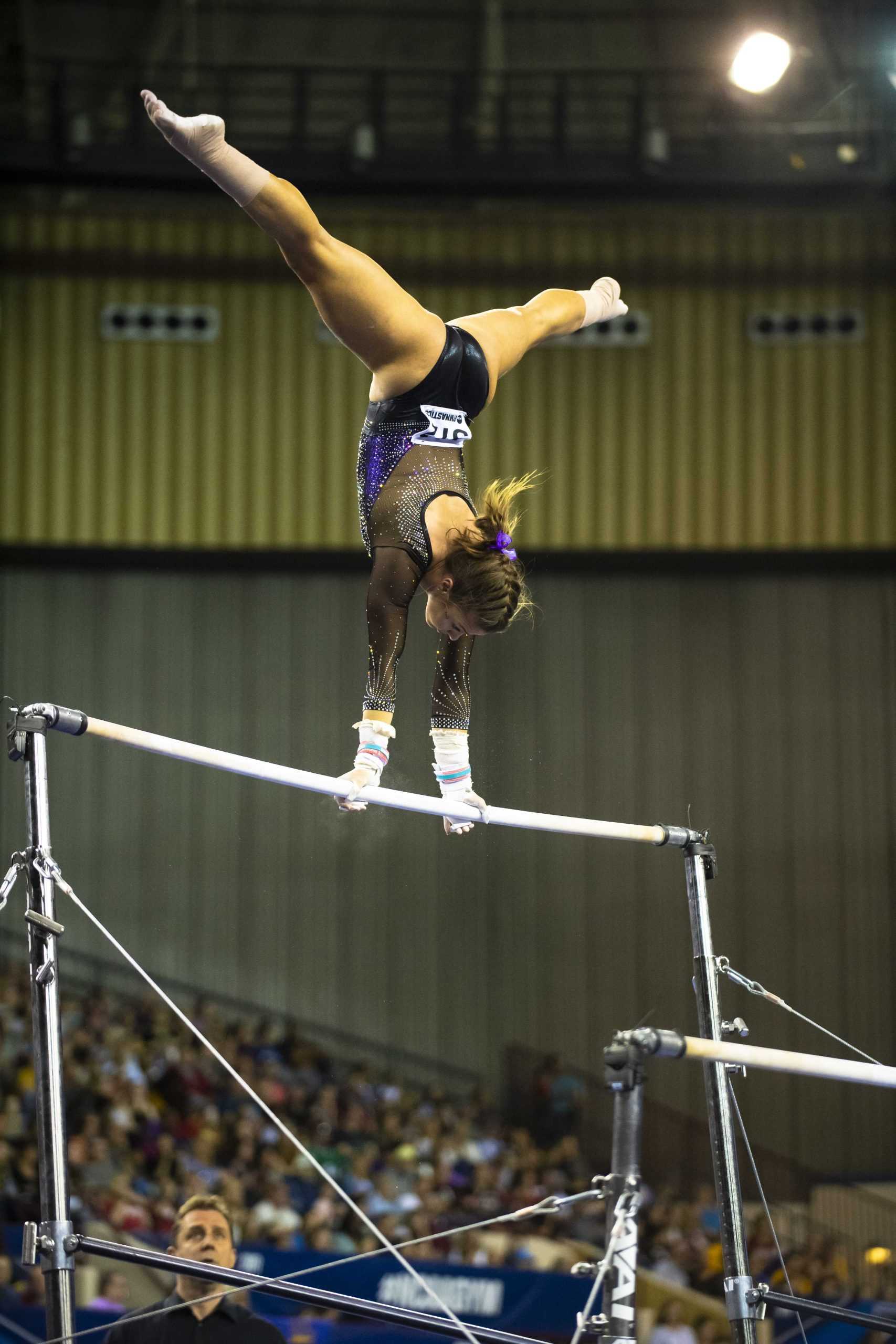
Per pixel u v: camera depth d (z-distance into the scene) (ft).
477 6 50.90
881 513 53.36
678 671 56.29
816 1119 54.03
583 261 53.88
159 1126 40.06
